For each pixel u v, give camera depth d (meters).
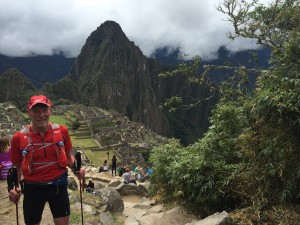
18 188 3.50
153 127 191.75
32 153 3.40
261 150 5.94
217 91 8.85
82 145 58.34
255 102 5.73
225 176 6.20
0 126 46.59
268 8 8.43
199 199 6.27
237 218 5.54
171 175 7.36
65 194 3.63
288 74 5.98
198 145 7.48
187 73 8.96
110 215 6.36
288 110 5.17
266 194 5.64
